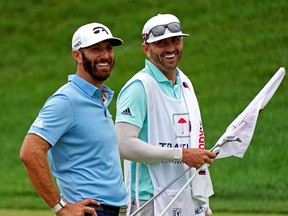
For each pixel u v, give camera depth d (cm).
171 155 1608
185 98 1689
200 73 5144
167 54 1650
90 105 1441
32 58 5956
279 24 5531
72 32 6172
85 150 1432
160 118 1652
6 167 4075
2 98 5334
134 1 6341
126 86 1653
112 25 6100
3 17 6562
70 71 5656
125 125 1623
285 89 4606
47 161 1402
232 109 4544
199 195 1662
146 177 1655
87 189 1424
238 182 3419
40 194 1393
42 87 5453
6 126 4812
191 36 5659
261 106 1708
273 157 3703
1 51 6109
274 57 5166
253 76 4997
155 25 1648
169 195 1645
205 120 4403
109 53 1459
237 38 5488
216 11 5897
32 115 4978
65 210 1392
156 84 1655
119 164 1471
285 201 3106
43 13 6506
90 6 6406
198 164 1608
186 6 6072
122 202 1454
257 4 5794
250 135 1694
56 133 1410
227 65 5197
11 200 3300
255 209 2917
